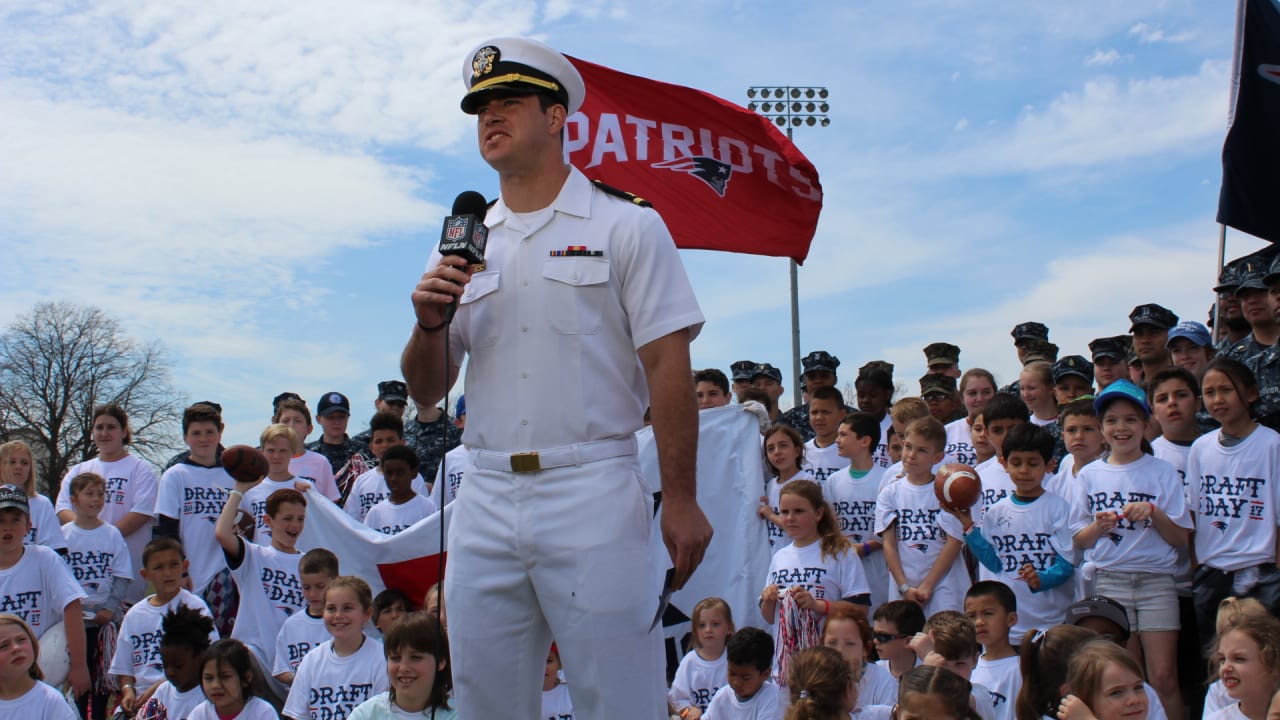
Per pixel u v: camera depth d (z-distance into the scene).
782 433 7.39
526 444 2.83
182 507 8.29
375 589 7.48
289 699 6.46
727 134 8.28
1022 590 6.21
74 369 37.34
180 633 6.45
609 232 2.87
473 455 2.95
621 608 2.77
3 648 6.06
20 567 7.21
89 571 7.97
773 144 8.28
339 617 6.42
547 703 6.12
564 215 2.91
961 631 5.34
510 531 2.83
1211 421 6.96
